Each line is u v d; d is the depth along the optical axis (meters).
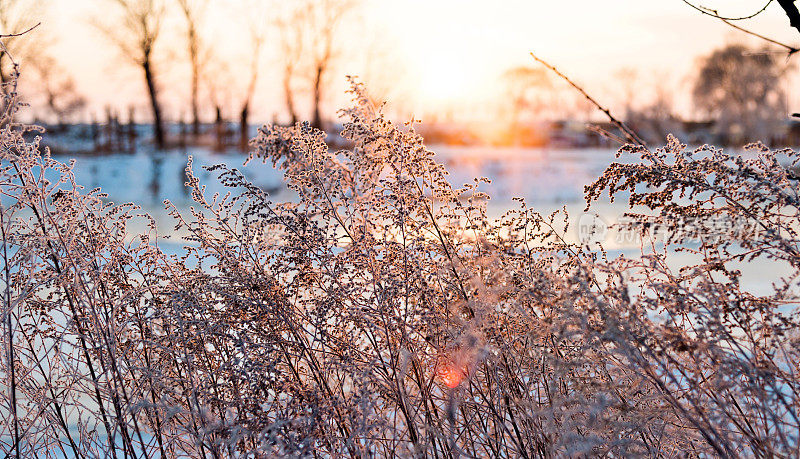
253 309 2.82
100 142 41.06
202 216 2.99
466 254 2.82
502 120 48.03
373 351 2.95
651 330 2.46
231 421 2.63
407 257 2.77
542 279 2.57
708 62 32.16
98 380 2.94
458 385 2.67
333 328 2.87
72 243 2.96
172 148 41.81
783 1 2.66
